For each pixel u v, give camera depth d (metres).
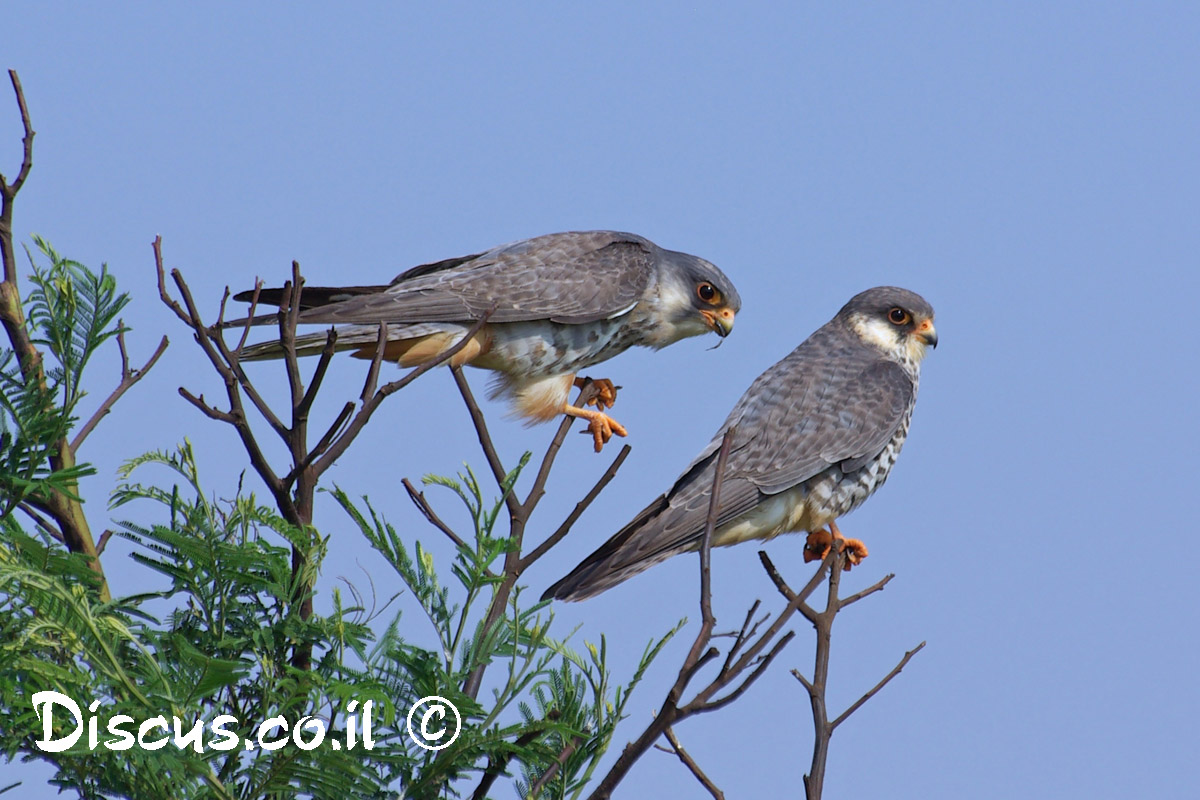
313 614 5.91
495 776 5.86
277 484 6.02
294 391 6.13
